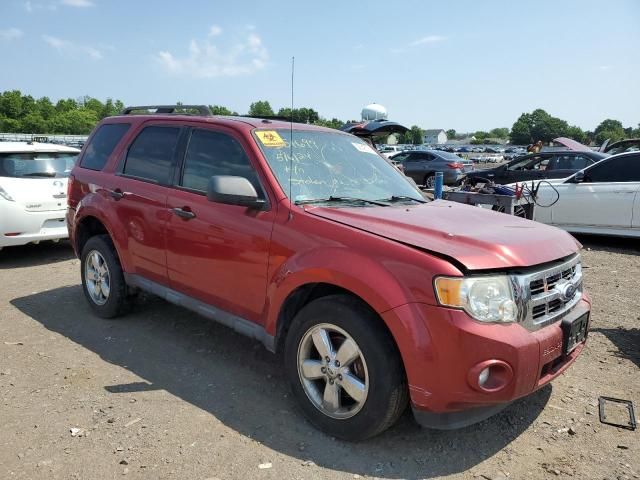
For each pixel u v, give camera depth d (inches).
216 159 156.9
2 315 206.8
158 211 167.5
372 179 164.2
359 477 109.9
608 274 277.1
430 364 105.3
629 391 146.9
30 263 295.6
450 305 104.4
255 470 111.3
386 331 113.0
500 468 113.4
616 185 349.1
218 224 146.9
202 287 154.9
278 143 153.0
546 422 131.3
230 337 183.9
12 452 117.0
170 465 112.7
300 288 129.0
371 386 113.2
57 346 175.9
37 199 287.4
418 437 124.2
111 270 191.8
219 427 127.6
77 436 123.2
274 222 134.5
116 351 172.1
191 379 152.9
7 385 148.3
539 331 113.0
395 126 453.4
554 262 121.9
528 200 331.6
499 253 111.1
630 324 198.4
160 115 184.7
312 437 123.7
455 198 296.5
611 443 122.6
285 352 131.2
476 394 104.8
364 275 112.5
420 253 109.7
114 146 197.9
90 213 195.6
